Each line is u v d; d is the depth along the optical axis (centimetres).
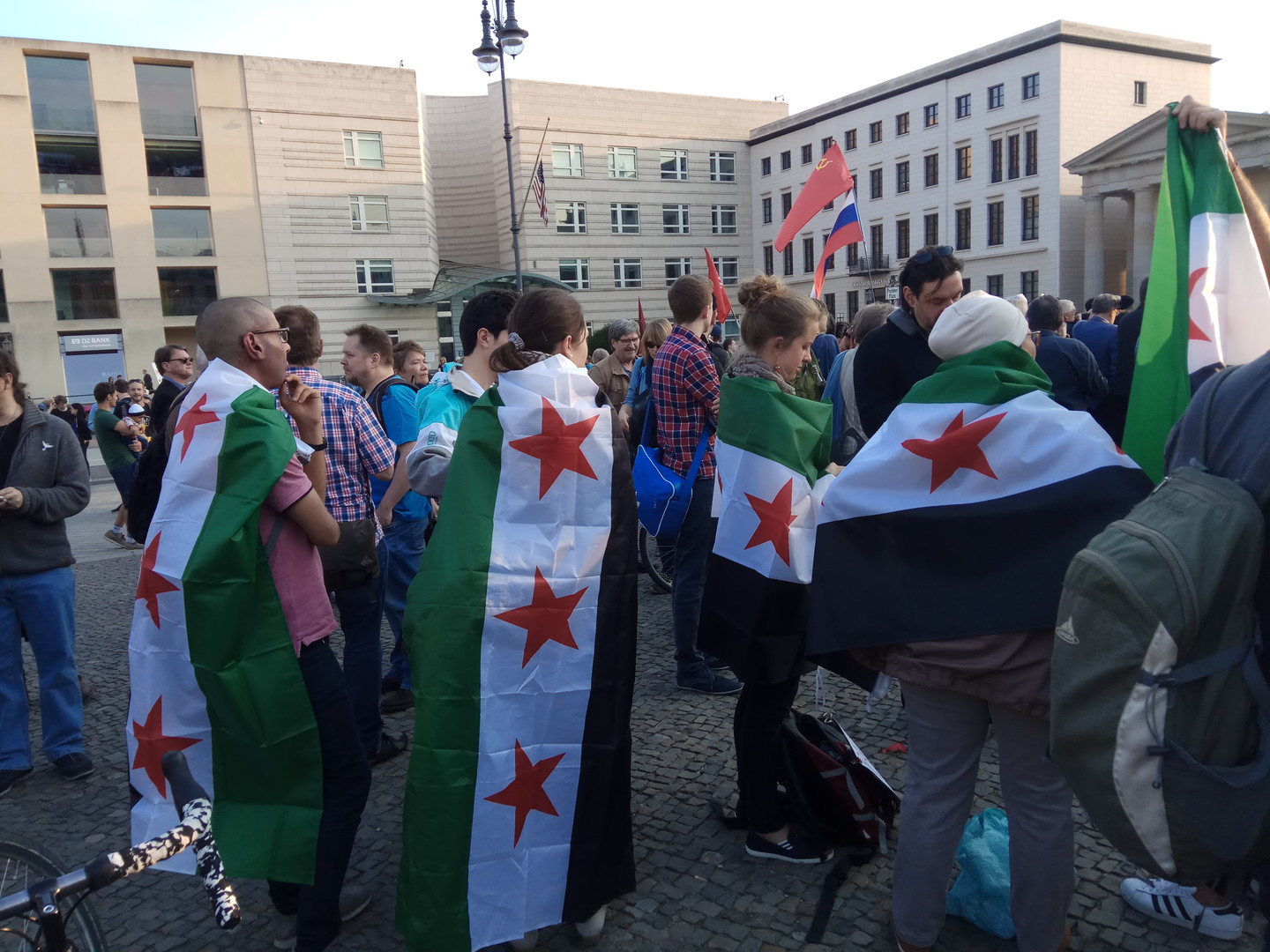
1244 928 238
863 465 217
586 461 240
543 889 235
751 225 5147
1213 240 223
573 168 4641
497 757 229
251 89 3481
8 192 3222
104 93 3300
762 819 279
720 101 4975
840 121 4628
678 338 407
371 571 351
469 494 234
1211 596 145
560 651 237
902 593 207
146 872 302
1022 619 192
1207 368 218
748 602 256
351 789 240
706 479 410
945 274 316
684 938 246
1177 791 149
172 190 3428
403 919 228
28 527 366
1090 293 3769
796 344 269
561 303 242
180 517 229
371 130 3672
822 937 243
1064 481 194
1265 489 147
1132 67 3897
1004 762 210
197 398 234
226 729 228
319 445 265
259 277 3562
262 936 263
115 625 627
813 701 405
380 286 3744
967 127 4109
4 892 196
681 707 411
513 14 1568
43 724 376
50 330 3322
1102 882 260
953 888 247
